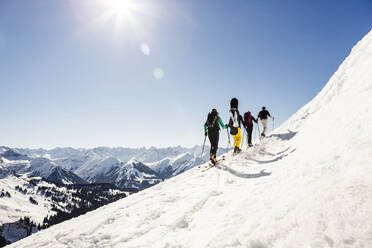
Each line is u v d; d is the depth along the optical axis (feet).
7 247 25.07
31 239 25.66
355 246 7.02
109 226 21.03
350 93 23.91
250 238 10.77
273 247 9.33
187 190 25.84
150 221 19.72
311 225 9.08
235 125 34.19
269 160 26.76
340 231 7.91
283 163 21.43
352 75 30.32
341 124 18.11
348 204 8.84
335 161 13.35
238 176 24.71
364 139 12.80
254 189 17.79
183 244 13.78
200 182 27.50
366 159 11.01
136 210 23.49
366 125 13.97
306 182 13.37
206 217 16.66
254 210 13.80
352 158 12.10
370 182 9.29
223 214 15.61
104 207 32.27
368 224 7.49
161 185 34.22
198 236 13.94
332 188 10.67
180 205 21.36
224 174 27.25
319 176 12.98
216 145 33.71
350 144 13.57
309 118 34.22
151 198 26.91
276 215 11.53
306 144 21.99
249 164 28.50
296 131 33.65
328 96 34.81
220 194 20.77
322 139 18.95
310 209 10.14
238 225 12.84
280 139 34.71
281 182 16.26
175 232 16.19
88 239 19.27
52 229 28.17
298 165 17.47
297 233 9.19
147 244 15.46
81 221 26.40
